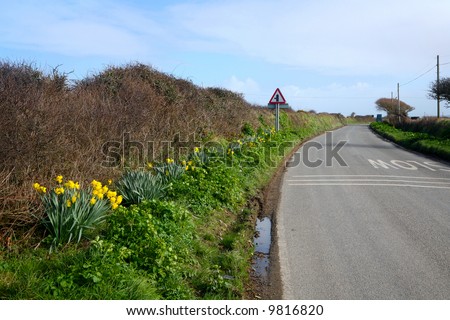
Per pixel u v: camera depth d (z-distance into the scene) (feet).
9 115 20.47
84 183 22.71
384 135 128.77
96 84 37.60
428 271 19.03
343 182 42.70
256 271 19.19
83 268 14.43
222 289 16.28
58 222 17.75
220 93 68.23
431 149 73.36
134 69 44.60
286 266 19.72
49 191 19.74
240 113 70.28
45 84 29.60
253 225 26.53
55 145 21.57
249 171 41.19
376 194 36.22
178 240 19.27
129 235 17.90
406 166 55.77
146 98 37.93
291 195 36.29
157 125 37.40
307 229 25.81
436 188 39.17
